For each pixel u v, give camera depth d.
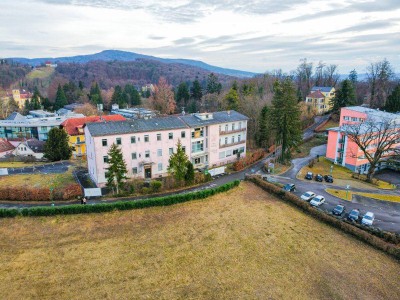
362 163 65.50
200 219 39.84
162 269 30.05
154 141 55.12
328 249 34.41
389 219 41.16
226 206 43.91
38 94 150.62
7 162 67.50
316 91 127.31
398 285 29.06
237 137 68.56
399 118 73.81
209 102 122.75
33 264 30.31
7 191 44.00
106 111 136.88
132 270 29.78
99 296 26.36
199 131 60.81
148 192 48.00
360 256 33.28
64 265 30.27
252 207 44.00
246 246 34.38
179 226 38.00
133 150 53.44
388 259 32.88
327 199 47.66
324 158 72.19
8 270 29.34
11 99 150.25
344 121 82.50
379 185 56.81
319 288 28.42
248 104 93.62
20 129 96.44
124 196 46.66
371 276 30.19
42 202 43.78
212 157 63.78
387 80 118.94
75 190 45.31
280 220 40.53
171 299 26.30
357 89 146.00
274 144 80.19
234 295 27.06
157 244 34.12
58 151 68.69
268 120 76.81
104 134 50.00
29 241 34.12
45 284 27.61
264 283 28.73
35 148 77.31
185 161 51.28
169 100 126.44
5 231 35.81
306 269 30.97
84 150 80.69
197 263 31.12
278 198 47.66
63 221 38.06
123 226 37.56
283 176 58.47
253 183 53.50
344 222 38.69
